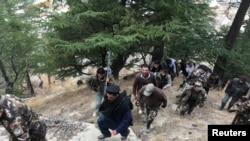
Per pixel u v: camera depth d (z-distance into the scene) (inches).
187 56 633.6
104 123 257.8
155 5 470.9
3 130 289.9
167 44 558.3
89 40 426.9
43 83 1065.5
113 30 492.7
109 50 475.8
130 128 322.0
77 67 546.0
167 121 350.3
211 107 426.0
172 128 335.0
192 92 345.4
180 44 607.2
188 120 358.9
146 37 462.0
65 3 492.1
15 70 773.3
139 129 327.9
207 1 588.1
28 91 943.7
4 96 154.7
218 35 693.9
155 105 298.2
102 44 419.5
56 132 291.6
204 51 638.5
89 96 482.0
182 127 339.0
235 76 731.4
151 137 313.4
